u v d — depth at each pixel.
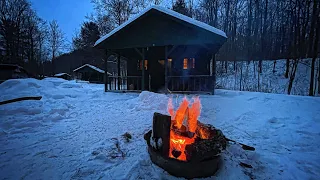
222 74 22.42
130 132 3.59
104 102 6.95
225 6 25.69
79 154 2.59
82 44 36.16
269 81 18.25
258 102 6.49
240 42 25.12
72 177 2.03
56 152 2.65
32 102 5.80
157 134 2.24
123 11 25.48
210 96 8.22
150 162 2.30
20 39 31.78
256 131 3.72
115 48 10.14
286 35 21.12
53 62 37.31
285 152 2.76
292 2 18.27
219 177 2.04
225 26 25.58
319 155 2.67
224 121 4.45
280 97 7.30
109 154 2.54
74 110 5.53
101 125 4.05
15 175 2.06
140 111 5.43
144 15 9.04
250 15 23.61
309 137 3.35
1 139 3.14
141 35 9.66
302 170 2.26
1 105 5.41
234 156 2.50
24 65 31.28
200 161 1.96
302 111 5.23
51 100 6.61
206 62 11.16
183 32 9.04
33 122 3.97
